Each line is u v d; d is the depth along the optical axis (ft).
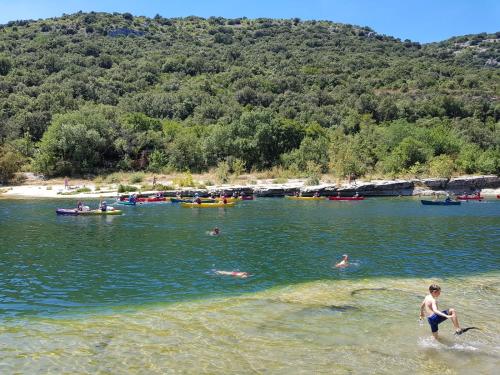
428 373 34.12
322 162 231.71
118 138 242.37
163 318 45.50
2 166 205.36
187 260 70.64
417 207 146.20
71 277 60.70
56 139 222.69
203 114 307.99
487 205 153.79
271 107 341.82
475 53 631.15
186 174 204.44
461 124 314.76
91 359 36.01
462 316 46.34
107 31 538.06
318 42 579.89
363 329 42.70
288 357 36.65
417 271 64.95
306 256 73.97
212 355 36.94
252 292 54.75
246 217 120.57
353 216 123.13
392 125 259.39
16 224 106.63
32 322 44.34
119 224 107.34
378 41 634.02
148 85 374.43
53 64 375.25
